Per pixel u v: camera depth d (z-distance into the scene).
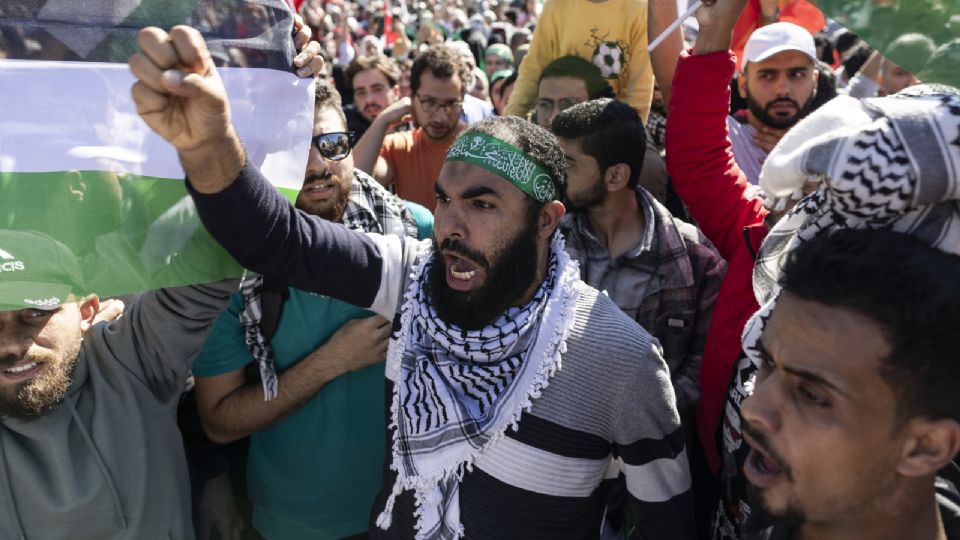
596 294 1.64
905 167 1.00
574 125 2.28
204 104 1.15
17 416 1.61
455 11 13.23
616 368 1.54
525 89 3.53
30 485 1.66
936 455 0.99
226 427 2.02
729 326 1.91
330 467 2.04
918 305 0.94
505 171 1.51
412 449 1.56
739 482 1.70
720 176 2.16
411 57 10.80
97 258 1.35
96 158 1.32
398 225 2.16
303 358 2.00
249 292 1.93
